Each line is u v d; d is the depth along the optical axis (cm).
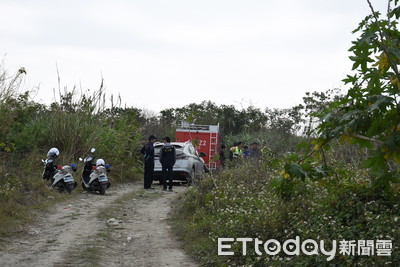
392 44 472
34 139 1702
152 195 1492
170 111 3378
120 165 1922
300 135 1661
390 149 455
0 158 1456
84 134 1806
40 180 1391
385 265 529
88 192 1482
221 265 675
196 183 1188
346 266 566
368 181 720
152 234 921
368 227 625
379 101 445
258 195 962
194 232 881
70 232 899
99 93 1980
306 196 766
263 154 1202
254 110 3166
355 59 475
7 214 984
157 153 1838
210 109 3312
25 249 755
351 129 468
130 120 2252
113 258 732
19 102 1634
